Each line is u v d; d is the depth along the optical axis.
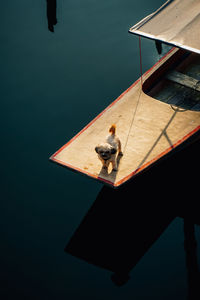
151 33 11.75
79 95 14.35
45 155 12.80
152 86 13.46
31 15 18.11
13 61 15.98
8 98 14.59
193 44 10.98
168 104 12.22
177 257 10.12
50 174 12.34
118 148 10.78
